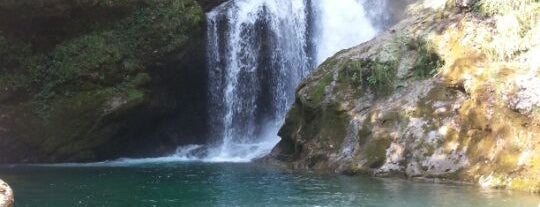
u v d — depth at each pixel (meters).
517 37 13.03
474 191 10.56
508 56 12.94
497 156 11.35
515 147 11.09
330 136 14.63
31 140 18.42
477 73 12.82
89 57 18.98
